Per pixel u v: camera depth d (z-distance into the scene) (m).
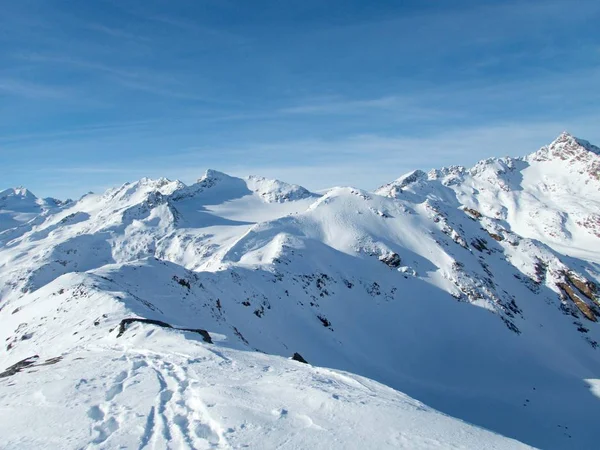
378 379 55.44
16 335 34.03
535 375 64.12
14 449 9.04
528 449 9.07
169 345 20.34
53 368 17.11
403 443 8.91
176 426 9.99
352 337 66.00
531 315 89.75
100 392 12.80
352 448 8.60
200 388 12.84
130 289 41.41
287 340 54.72
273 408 10.98
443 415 11.49
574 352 80.88
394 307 77.75
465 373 62.59
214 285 57.16
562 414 49.34
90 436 9.55
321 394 11.93
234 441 8.96
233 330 44.62
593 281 112.12
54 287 42.28
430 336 71.06
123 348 20.69
